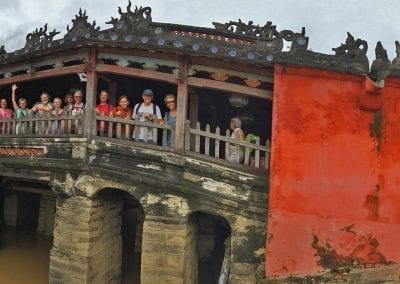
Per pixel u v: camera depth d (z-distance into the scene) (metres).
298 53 8.75
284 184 8.95
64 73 10.81
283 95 8.98
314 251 8.95
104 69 10.27
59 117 10.82
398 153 9.20
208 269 14.36
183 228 9.51
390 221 9.15
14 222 18.03
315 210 8.97
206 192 9.41
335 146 9.01
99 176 10.11
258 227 9.18
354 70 8.68
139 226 15.55
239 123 10.38
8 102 16.30
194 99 11.60
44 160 10.82
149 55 9.89
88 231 10.06
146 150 9.80
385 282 9.05
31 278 12.95
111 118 10.23
